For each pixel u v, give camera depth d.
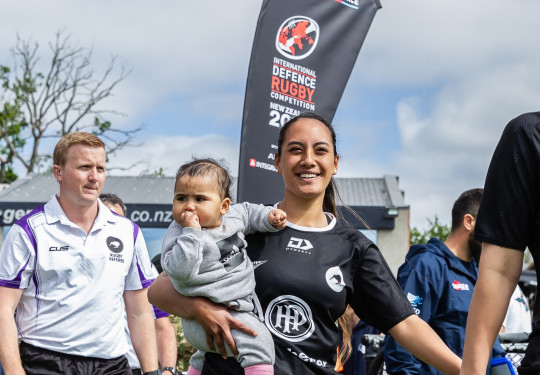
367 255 3.31
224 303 3.12
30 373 4.22
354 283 3.31
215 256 3.12
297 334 3.13
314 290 3.15
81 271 4.33
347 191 15.30
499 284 2.70
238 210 3.33
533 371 2.62
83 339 4.30
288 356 3.12
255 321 3.12
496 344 4.81
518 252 2.72
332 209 3.63
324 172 3.29
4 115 27.50
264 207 3.33
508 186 2.71
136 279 4.64
